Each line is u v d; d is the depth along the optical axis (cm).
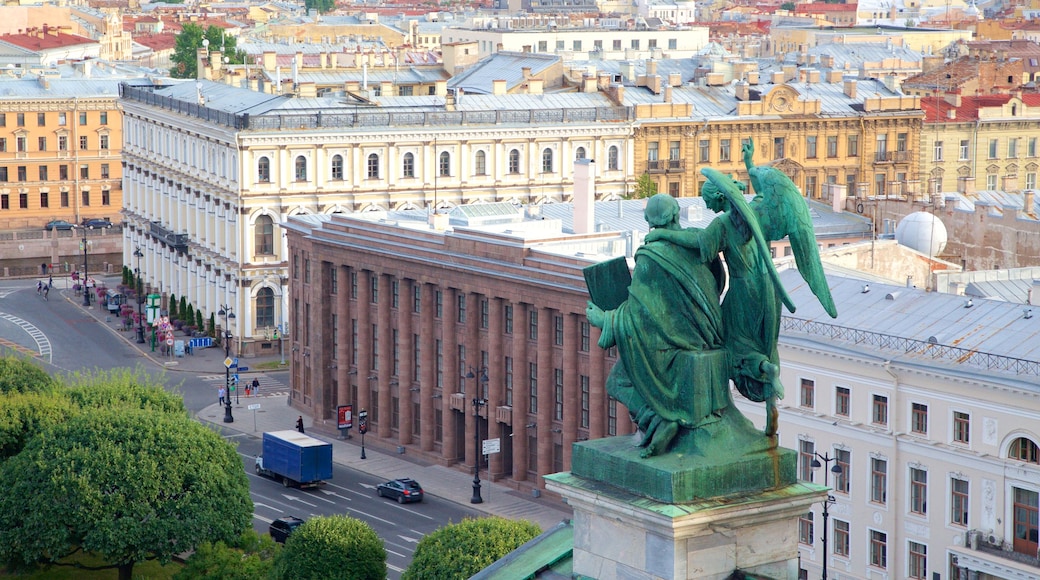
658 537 4450
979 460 14362
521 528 13725
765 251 4381
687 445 4503
